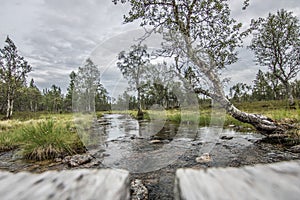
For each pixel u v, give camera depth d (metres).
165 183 2.68
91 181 0.45
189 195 0.38
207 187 0.41
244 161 3.54
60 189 0.41
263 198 0.36
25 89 24.55
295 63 16.59
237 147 4.55
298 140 4.65
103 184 0.44
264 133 5.44
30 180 0.42
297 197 0.35
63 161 3.75
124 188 0.46
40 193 0.39
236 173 0.44
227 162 3.52
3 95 22.75
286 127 5.49
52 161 3.82
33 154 4.09
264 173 0.42
